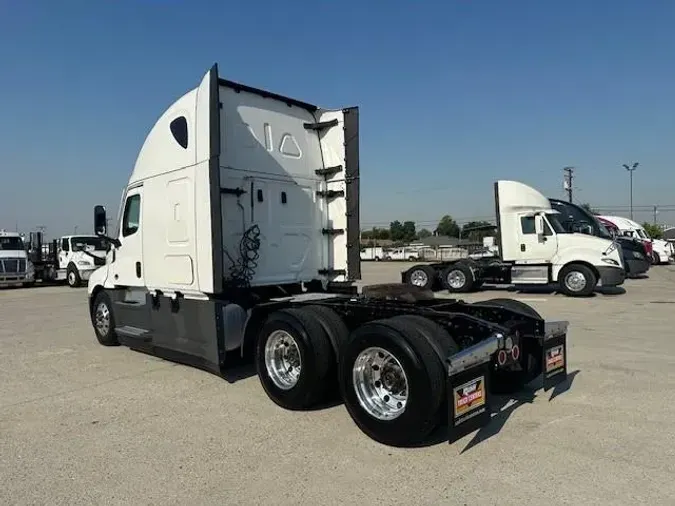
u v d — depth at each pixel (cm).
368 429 450
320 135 773
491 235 2389
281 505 343
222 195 653
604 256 1525
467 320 471
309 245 742
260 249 686
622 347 787
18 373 705
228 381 640
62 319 1244
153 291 723
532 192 1652
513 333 531
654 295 1541
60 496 362
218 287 593
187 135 648
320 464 403
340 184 753
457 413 405
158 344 717
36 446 450
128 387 625
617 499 337
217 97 598
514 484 361
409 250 4897
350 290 741
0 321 1223
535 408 516
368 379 461
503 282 1675
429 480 371
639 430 454
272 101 722
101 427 493
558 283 1578
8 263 2297
